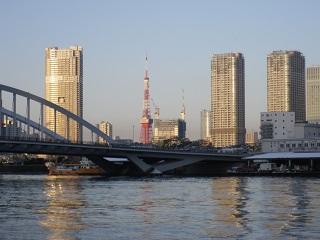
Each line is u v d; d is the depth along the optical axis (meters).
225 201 98.12
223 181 174.38
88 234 60.47
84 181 181.00
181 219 72.44
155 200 101.50
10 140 194.62
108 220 71.75
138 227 65.25
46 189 136.25
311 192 118.75
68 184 160.50
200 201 98.62
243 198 104.19
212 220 71.19
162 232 61.59
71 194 117.75
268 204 91.94
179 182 168.88
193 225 66.69
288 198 103.31
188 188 136.12
